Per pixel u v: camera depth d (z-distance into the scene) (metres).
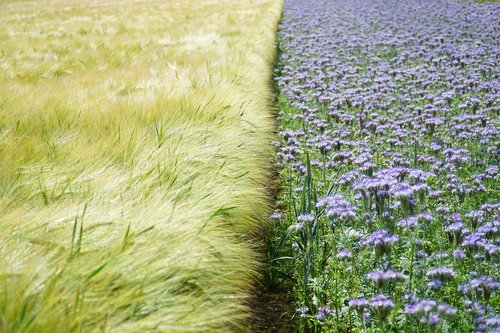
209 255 4.48
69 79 11.41
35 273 3.46
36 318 3.10
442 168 7.14
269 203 7.02
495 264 4.91
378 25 21.88
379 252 4.47
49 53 15.79
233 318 4.29
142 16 30.06
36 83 11.40
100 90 9.77
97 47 16.98
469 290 4.35
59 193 4.90
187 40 17.92
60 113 7.25
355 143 7.91
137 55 15.05
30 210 4.54
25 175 5.15
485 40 17.02
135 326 3.33
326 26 22.47
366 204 5.44
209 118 7.83
